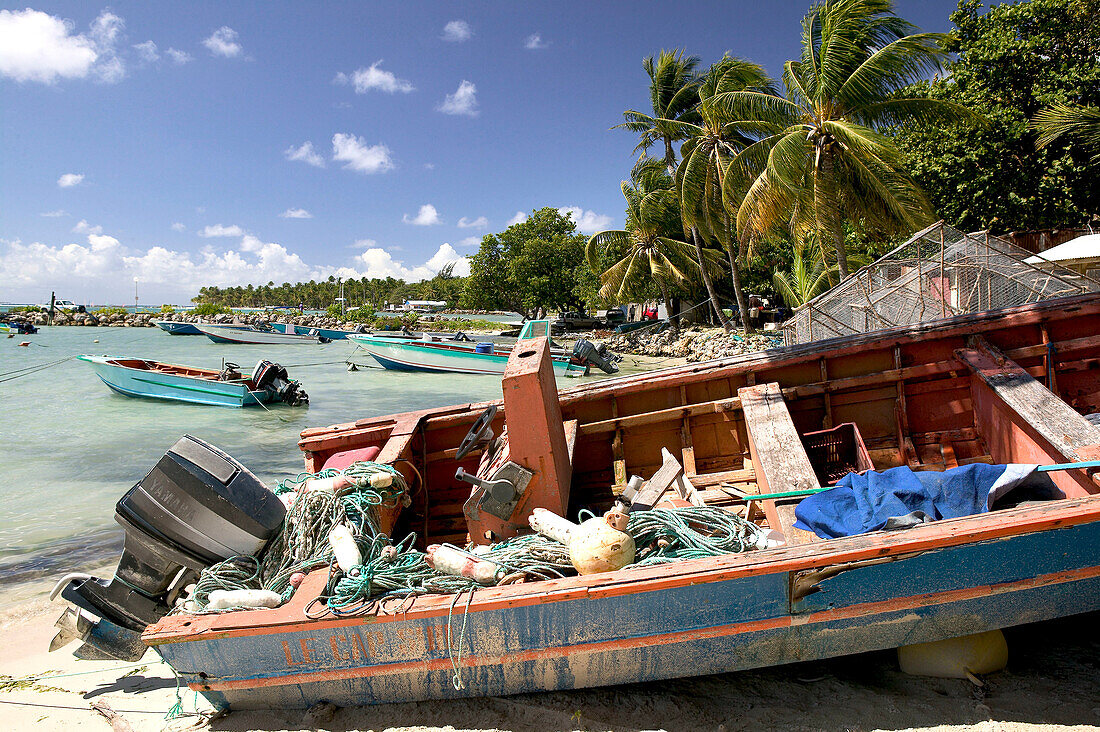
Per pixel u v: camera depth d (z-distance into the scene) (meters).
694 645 3.01
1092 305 4.75
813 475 4.00
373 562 3.38
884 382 5.08
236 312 87.75
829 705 3.11
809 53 16.91
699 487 5.01
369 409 17.88
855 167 16.42
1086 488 3.48
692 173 23.20
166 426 15.18
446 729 3.15
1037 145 18.23
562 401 5.38
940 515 3.29
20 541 7.43
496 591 2.99
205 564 3.68
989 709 2.90
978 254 9.37
